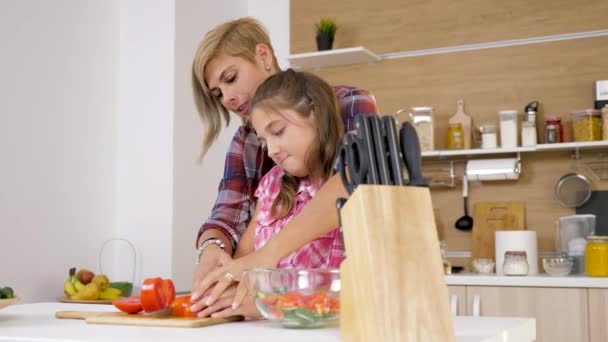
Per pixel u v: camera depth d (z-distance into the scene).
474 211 3.52
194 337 0.99
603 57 3.40
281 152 1.38
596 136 3.25
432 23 3.69
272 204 1.56
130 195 3.69
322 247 1.46
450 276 3.01
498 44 3.57
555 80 3.46
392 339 0.80
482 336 1.00
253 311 1.22
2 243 3.10
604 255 2.92
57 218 3.38
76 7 3.52
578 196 3.37
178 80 3.67
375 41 3.79
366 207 0.82
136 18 3.75
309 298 1.08
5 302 1.30
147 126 3.68
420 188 0.84
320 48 3.70
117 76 3.77
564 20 3.47
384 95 3.75
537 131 3.47
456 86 3.63
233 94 1.78
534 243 3.20
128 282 3.47
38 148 3.29
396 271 0.81
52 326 1.18
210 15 3.92
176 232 3.61
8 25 3.17
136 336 1.01
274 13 4.08
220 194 1.84
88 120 3.57
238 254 1.64
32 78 3.28
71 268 3.30
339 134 1.39
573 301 2.81
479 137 3.55
